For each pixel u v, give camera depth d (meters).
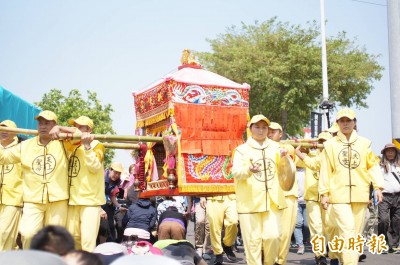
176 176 8.30
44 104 41.31
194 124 8.46
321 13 25.78
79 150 7.80
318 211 10.35
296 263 11.07
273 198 7.81
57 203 7.61
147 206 9.81
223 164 8.62
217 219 10.48
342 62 32.31
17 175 8.41
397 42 14.35
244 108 8.88
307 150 10.06
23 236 7.41
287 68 31.53
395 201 12.15
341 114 8.33
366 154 8.32
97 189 7.83
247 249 7.86
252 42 34.16
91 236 7.71
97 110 41.78
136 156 9.57
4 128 7.50
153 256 2.84
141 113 9.44
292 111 33.25
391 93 14.38
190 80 8.68
